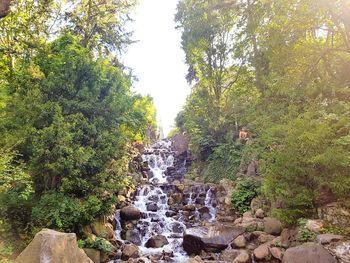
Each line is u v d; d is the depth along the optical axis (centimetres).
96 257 867
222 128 1700
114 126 1098
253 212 1154
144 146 2077
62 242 561
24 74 1064
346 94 977
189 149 1902
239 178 1384
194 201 1407
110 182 1005
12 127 913
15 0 1253
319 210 816
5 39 1316
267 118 1034
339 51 1026
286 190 830
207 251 959
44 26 1527
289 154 815
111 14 1722
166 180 1739
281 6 988
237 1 1664
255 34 1469
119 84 1174
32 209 835
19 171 746
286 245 837
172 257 971
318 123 777
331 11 923
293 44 1039
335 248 686
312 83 1005
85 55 1140
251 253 889
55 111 939
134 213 1235
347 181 739
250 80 1545
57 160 880
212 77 1783
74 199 905
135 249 991
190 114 1866
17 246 781
